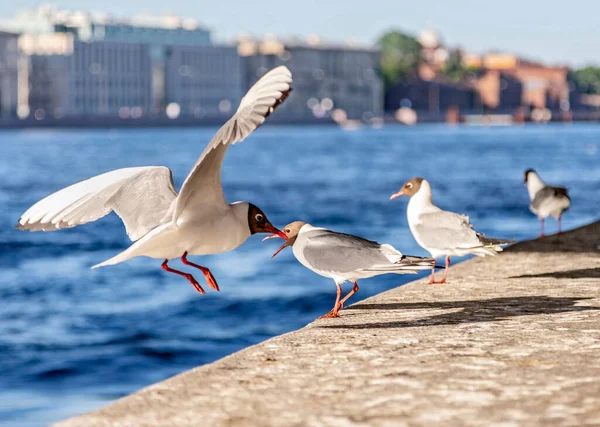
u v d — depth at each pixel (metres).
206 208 6.26
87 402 15.55
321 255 7.51
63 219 6.15
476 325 7.68
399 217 52.69
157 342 20.73
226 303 25.42
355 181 80.56
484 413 5.14
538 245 13.59
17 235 45.12
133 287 28.95
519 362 6.28
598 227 15.44
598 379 5.75
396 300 9.21
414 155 120.25
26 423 13.76
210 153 5.90
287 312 24.23
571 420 4.96
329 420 5.14
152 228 6.38
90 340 21.09
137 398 5.66
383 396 5.56
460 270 11.38
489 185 72.50
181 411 5.39
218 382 6.01
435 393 5.57
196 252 6.36
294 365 6.42
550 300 8.88
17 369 18.03
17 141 172.75
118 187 6.27
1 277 32.09
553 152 123.75
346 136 196.62
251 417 5.25
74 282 30.41
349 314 8.46
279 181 82.00
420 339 7.14
